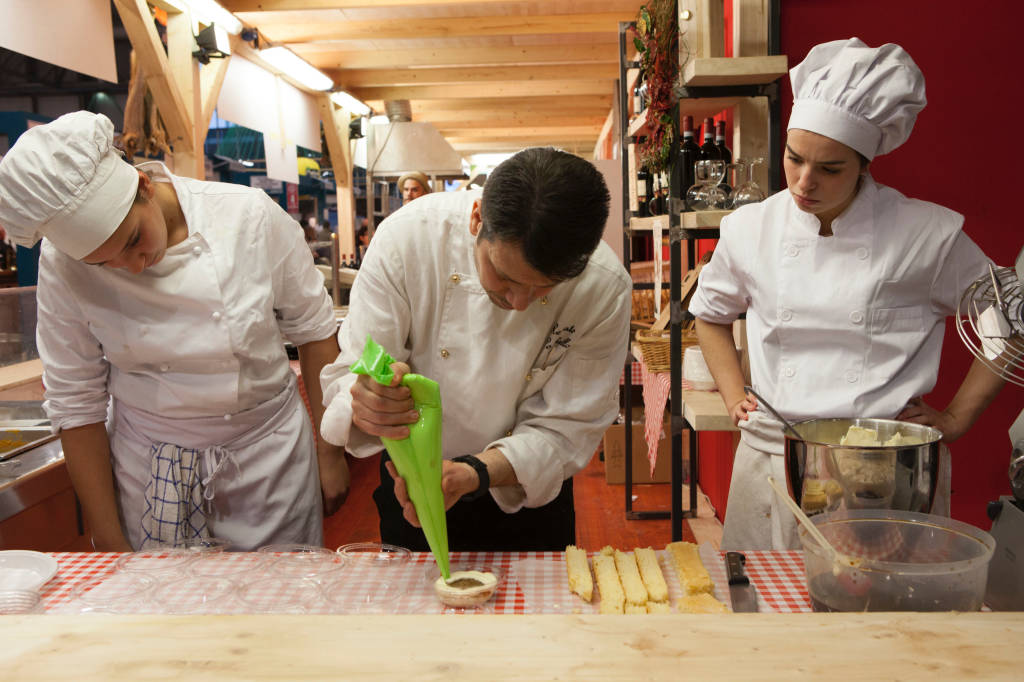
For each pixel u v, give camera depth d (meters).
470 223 1.18
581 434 1.45
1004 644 0.67
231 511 1.77
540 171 0.99
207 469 1.72
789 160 1.60
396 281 1.37
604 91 8.41
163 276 1.59
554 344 1.43
